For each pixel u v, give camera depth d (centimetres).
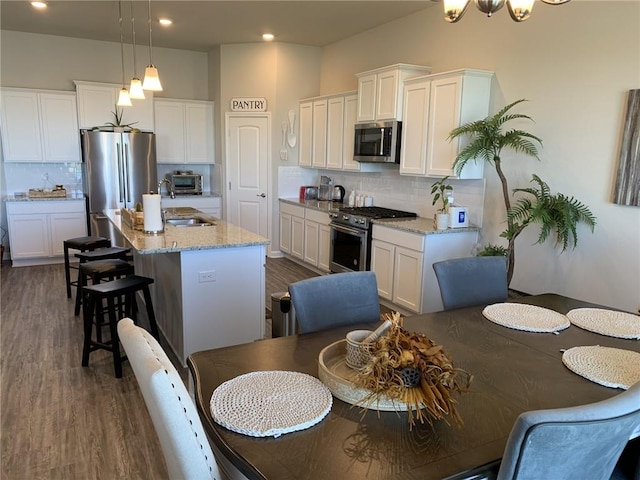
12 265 595
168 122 672
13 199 577
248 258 333
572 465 109
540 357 172
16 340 364
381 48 539
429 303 410
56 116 597
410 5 456
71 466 222
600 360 168
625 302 315
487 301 252
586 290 338
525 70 371
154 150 624
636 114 298
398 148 468
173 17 516
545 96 357
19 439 240
